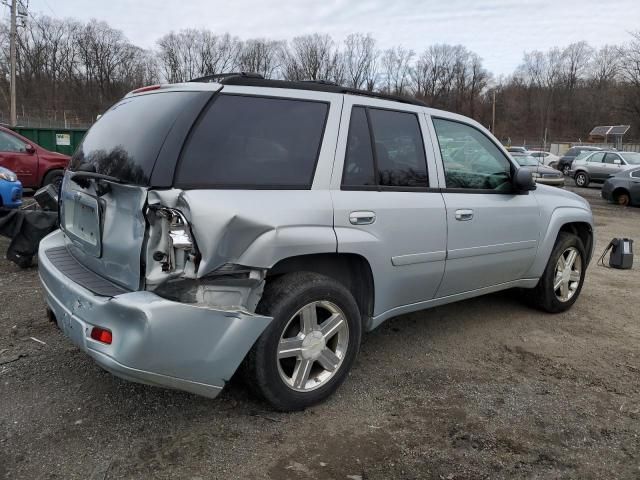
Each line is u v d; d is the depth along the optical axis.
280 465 2.71
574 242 5.20
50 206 6.35
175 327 2.55
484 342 4.45
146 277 2.63
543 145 57.62
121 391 3.36
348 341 3.33
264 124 3.03
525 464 2.79
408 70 87.75
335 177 3.23
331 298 3.18
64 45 75.00
